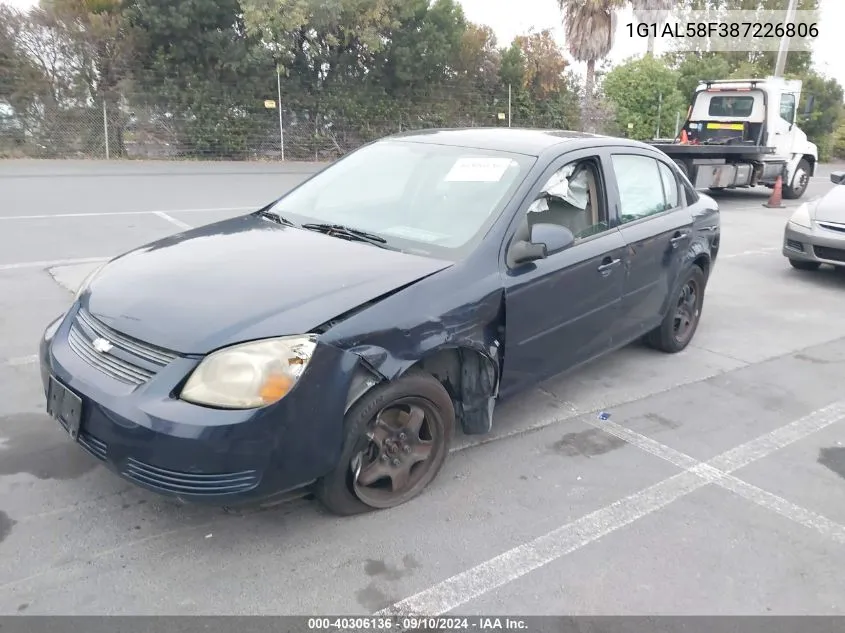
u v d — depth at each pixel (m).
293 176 16.58
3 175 13.88
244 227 3.98
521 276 3.68
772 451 4.18
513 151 4.16
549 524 3.32
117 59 18.70
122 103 18.80
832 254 8.16
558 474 3.78
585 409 4.63
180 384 2.73
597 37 27.22
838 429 4.51
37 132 18.02
